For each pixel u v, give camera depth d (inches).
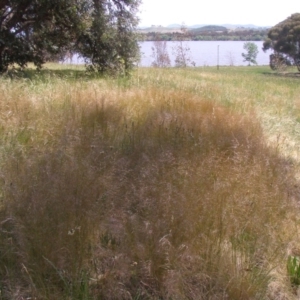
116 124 201.3
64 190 118.6
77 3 428.5
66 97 231.0
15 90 233.1
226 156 167.5
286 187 156.4
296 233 129.4
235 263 107.6
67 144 163.6
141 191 130.0
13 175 132.7
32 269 99.6
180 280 102.0
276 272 112.4
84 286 97.7
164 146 170.7
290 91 512.4
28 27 441.7
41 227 106.3
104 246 114.0
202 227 115.0
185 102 246.1
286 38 1306.6
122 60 492.4
